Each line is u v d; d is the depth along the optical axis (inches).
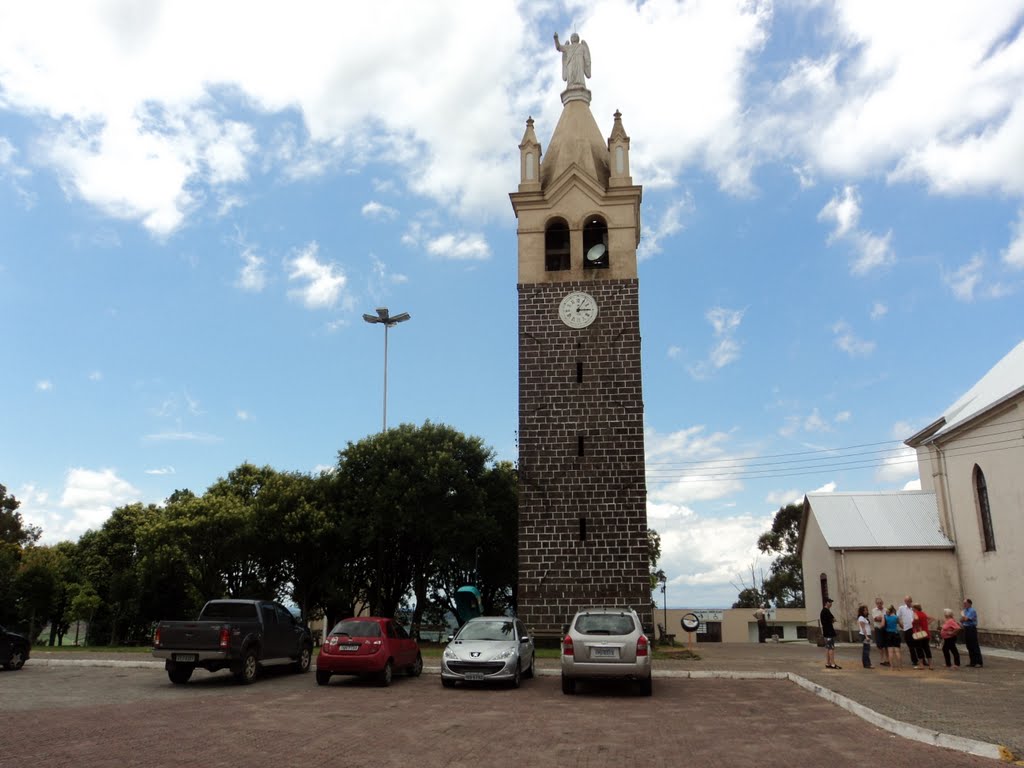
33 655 1195.3
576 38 1648.6
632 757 478.9
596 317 1417.3
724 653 1382.9
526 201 1489.9
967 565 1512.1
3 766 428.8
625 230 1457.9
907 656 1286.9
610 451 1355.8
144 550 1737.2
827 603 1058.1
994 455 1392.7
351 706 695.7
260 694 775.1
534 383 1400.1
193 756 463.2
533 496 1350.9
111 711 639.1
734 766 452.8
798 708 708.0
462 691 824.3
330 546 1754.4
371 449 1766.7
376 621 903.1
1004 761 454.9
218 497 1749.5
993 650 1346.0
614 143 1507.1
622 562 1311.5
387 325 1884.8
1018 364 1562.5
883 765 450.9
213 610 923.4
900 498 1728.6
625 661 791.7
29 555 2052.2
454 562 1786.4
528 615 1307.8
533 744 519.8
